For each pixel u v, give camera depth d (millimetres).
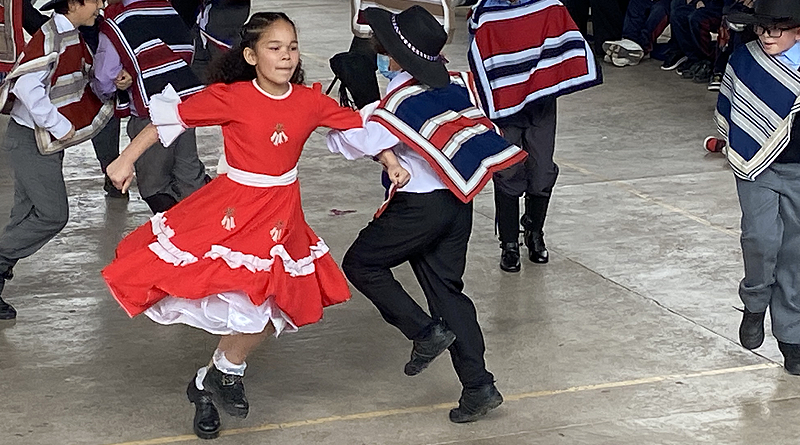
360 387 4449
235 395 3885
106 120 5176
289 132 3740
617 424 4164
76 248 5988
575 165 7848
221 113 3711
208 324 3727
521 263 5926
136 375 4492
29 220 4926
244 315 3689
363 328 5059
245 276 3668
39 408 4180
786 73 4266
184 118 3695
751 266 4488
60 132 4750
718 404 4344
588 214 6762
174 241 3727
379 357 4750
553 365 4680
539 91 5438
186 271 3676
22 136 4812
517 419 4191
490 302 5379
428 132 3881
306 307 3848
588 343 4914
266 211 3754
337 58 4430
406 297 4035
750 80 4332
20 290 5371
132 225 6406
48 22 4809
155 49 5301
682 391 4453
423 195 3936
